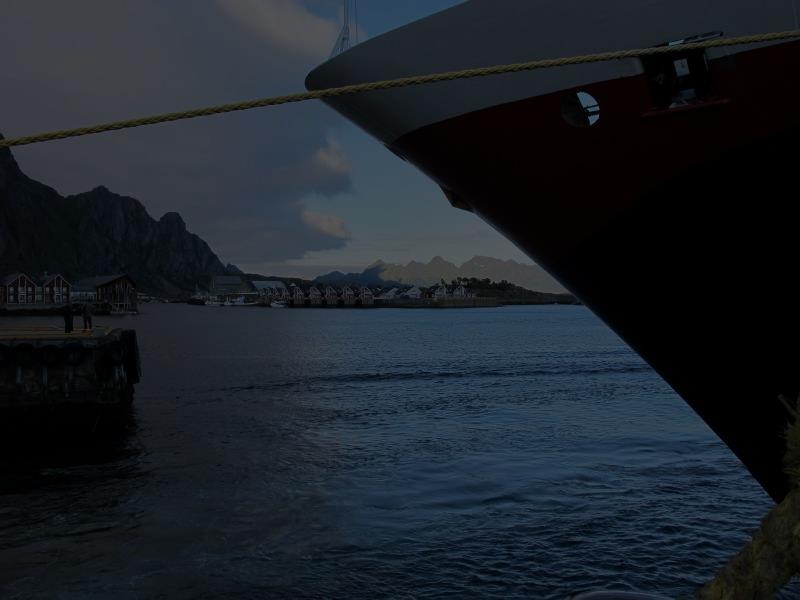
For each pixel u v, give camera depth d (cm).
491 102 522
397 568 1154
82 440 2258
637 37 479
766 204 498
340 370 4694
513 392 3512
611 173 520
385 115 570
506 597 1041
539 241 587
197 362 5288
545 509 1454
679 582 1093
